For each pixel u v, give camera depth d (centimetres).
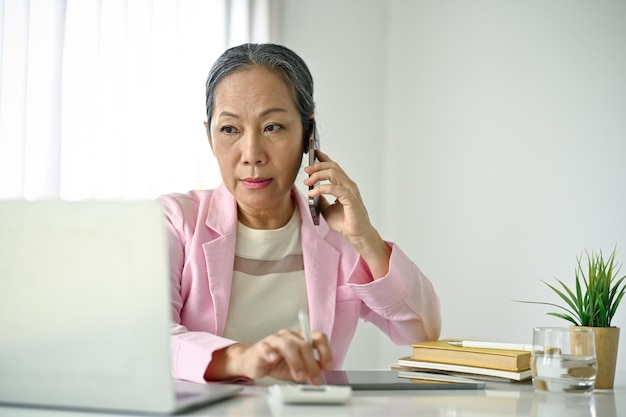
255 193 149
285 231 162
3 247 78
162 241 75
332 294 158
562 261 270
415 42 331
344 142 337
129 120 271
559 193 273
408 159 330
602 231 260
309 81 155
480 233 299
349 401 91
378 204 339
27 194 239
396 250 151
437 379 115
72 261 76
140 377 76
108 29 263
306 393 87
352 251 164
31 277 77
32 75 240
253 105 145
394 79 339
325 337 95
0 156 231
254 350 96
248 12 317
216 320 149
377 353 333
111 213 75
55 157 244
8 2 233
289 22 333
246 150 146
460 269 305
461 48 312
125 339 76
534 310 277
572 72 274
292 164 151
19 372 79
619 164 257
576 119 271
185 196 163
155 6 282
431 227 318
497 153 295
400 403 91
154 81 280
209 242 152
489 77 301
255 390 100
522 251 284
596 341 124
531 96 286
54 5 245
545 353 107
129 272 75
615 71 261
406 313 154
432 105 322
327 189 149
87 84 255
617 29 262
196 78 296
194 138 295
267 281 158
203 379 101
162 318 75
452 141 313
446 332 308
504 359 121
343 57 340
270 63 148
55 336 78
